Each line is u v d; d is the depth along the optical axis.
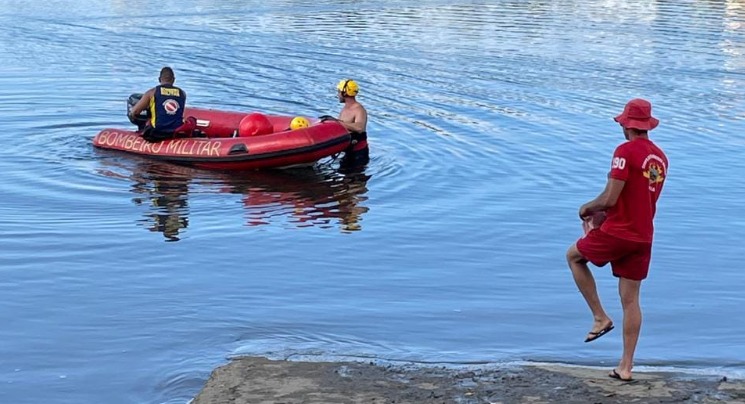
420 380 6.70
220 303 8.88
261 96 20.05
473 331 8.27
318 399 6.27
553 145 16.11
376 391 6.44
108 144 15.41
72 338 8.01
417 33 29.06
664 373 7.07
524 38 28.22
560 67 23.58
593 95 20.47
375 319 8.53
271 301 8.96
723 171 14.55
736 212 12.31
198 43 26.88
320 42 27.12
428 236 11.15
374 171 14.39
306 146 14.34
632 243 6.34
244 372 6.81
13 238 10.80
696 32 29.55
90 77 21.77
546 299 9.12
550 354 7.75
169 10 34.12
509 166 14.69
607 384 6.59
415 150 15.70
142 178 13.88
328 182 13.83
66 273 9.66
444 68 23.33
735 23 31.58
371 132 16.98
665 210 12.39
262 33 28.80
